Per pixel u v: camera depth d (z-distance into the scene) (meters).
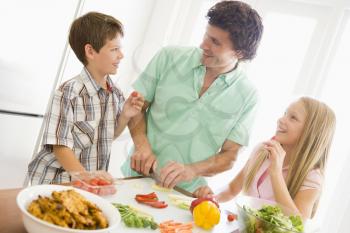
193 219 1.04
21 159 2.04
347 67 2.02
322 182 1.45
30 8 1.88
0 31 1.79
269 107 2.18
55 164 1.28
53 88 2.09
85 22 1.33
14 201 0.86
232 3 1.27
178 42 2.54
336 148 1.96
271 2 2.22
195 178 1.51
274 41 2.21
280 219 0.91
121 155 2.29
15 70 1.90
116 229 0.85
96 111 1.35
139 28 2.53
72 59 2.14
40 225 0.66
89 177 1.05
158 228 0.92
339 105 2.01
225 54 1.33
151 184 1.25
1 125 1.90
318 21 2.11
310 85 2.09
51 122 1.24
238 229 1.05
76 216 0.71
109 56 1.33
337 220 1.84
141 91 1.53
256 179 1.51
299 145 1.47
